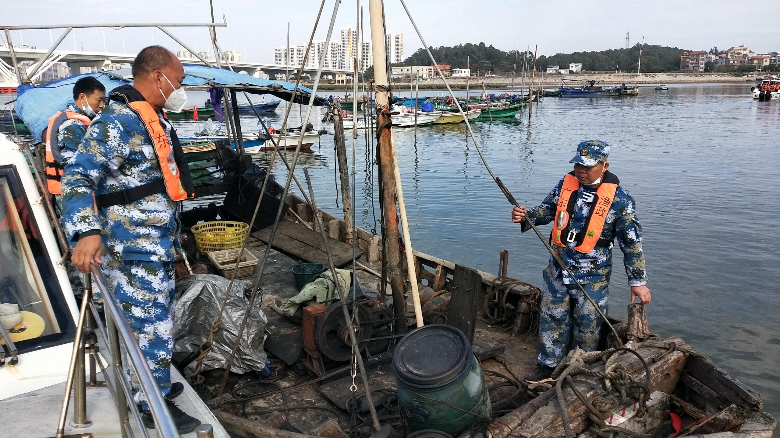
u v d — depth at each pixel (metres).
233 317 4.64
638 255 4.31
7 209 2.98
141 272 2.71
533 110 58.56
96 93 4.84
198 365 4.41
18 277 2.95
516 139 35.91
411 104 50.88
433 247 14.32
